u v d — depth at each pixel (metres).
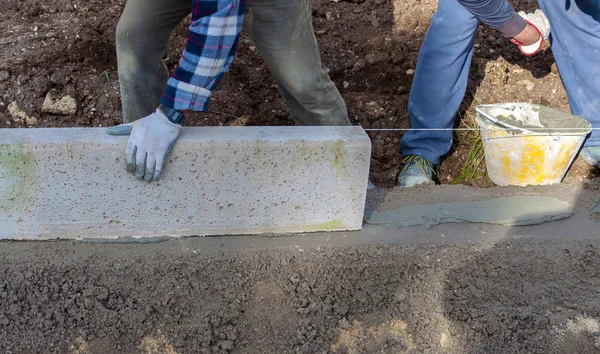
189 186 2.23
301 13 2.29
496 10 2.53
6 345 2.11
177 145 2.13
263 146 2.18
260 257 2.30
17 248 2.27
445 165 3.29
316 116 2.63
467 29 2.73
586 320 2.29
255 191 2.28
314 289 2.28
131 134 2.05
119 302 2.20
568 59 3.02
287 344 2.19
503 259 2.40
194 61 1.89
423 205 2.67
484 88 3.47
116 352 2.13
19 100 3.10
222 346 2.15
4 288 2.17
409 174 3.09
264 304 2.25
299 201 2.33
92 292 2.19
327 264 2.32
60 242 2.30
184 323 2.19
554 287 2.37
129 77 2.42
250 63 3.42
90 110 3.13
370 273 2.33
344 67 3.46
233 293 2.24
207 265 2.26
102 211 2.25
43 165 2.12
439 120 3.03
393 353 2.21
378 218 2.56
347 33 3.63
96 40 3.28
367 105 3.41
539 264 2.41
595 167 3.16
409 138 3.13
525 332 2.25
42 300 2.16
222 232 2.38
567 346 2.23
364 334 2.24
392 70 3.48
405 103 3.45
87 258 2.24
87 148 2.11
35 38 3.35
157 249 2.30
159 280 2.23
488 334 2.25
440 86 2.91
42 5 3.57
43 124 3.08
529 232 2.53
